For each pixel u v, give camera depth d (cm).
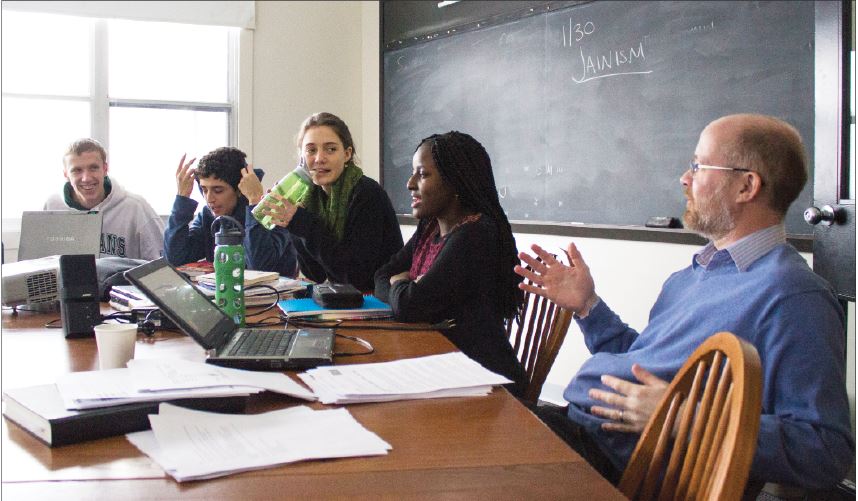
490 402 116
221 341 139
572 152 328
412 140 427
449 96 397
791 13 241
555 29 333
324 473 86
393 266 221
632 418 124
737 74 259
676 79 281
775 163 133
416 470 88
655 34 288
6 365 135
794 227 240
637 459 108
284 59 484
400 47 431
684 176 145
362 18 496
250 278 201
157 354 144
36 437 96
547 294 164
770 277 126
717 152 137
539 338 208
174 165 480
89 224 237
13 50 439
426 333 168
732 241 139
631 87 299
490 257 187
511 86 358
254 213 226
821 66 213
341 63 496
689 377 107
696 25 273
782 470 113
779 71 246
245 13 470
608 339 162
